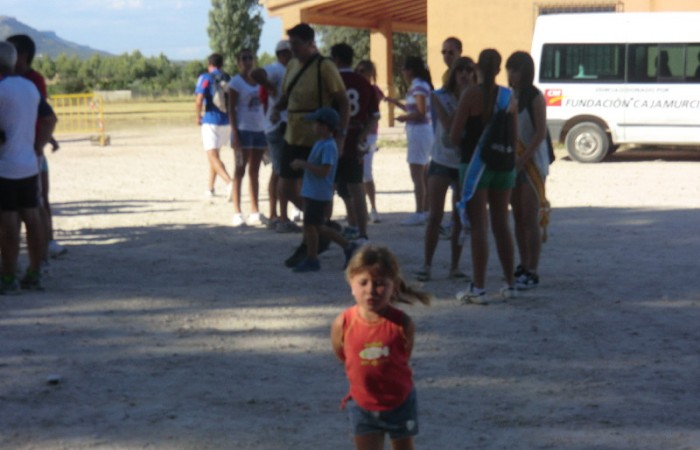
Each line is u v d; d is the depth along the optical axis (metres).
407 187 18.38
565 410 5.91
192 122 46.12
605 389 6.29
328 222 11.80
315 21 34.41
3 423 5.78
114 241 12.36
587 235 12.28
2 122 8.93
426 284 9.52
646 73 22.78
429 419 5.78
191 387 6.42
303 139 11.14
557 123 23.41
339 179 10.92
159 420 5.80
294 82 10.98
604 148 23.06
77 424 5.75
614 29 22.94
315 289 9.37
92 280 9.89
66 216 14.84
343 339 4.45
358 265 4.28
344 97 10.59
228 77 16.52
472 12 30.19
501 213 8.65
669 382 6.41
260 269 10.39
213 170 17.09
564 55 23.31
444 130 9.37
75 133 38.94
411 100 12.94
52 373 6.74
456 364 6.89
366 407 4.40
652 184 18.27
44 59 123.12
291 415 5.88
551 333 7.66
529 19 29.47
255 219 13.61
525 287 9.18
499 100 8.21
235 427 5.67
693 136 22.56
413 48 53.66
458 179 9.48
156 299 8.99
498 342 7.43
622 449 5.25
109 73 120.12
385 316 4.36
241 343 7.49
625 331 7.69
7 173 8.96
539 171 9.04
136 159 25.89
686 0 27.72
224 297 9.05
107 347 7.39
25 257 11.20
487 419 5.78
